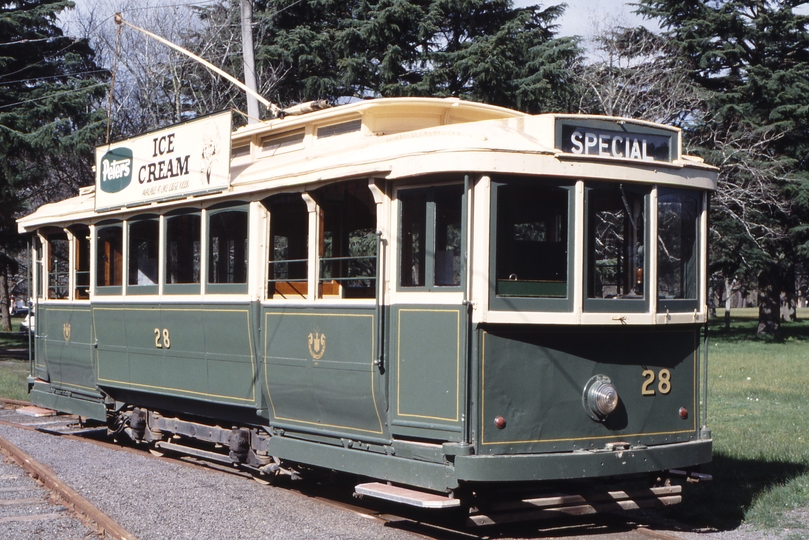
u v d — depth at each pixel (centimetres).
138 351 1010
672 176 707
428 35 2547
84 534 673
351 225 738
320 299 748
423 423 660
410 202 682
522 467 630
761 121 3241
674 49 3278
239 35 2758
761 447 1035
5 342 3325
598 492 698
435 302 656
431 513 766
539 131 666
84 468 938
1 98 2461
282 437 803
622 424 689
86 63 2688
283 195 790
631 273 693
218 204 865
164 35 2886
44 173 2591
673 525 739
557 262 664
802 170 3331
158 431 1042
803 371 2102
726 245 3259
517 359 648
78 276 1170
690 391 736
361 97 2662
